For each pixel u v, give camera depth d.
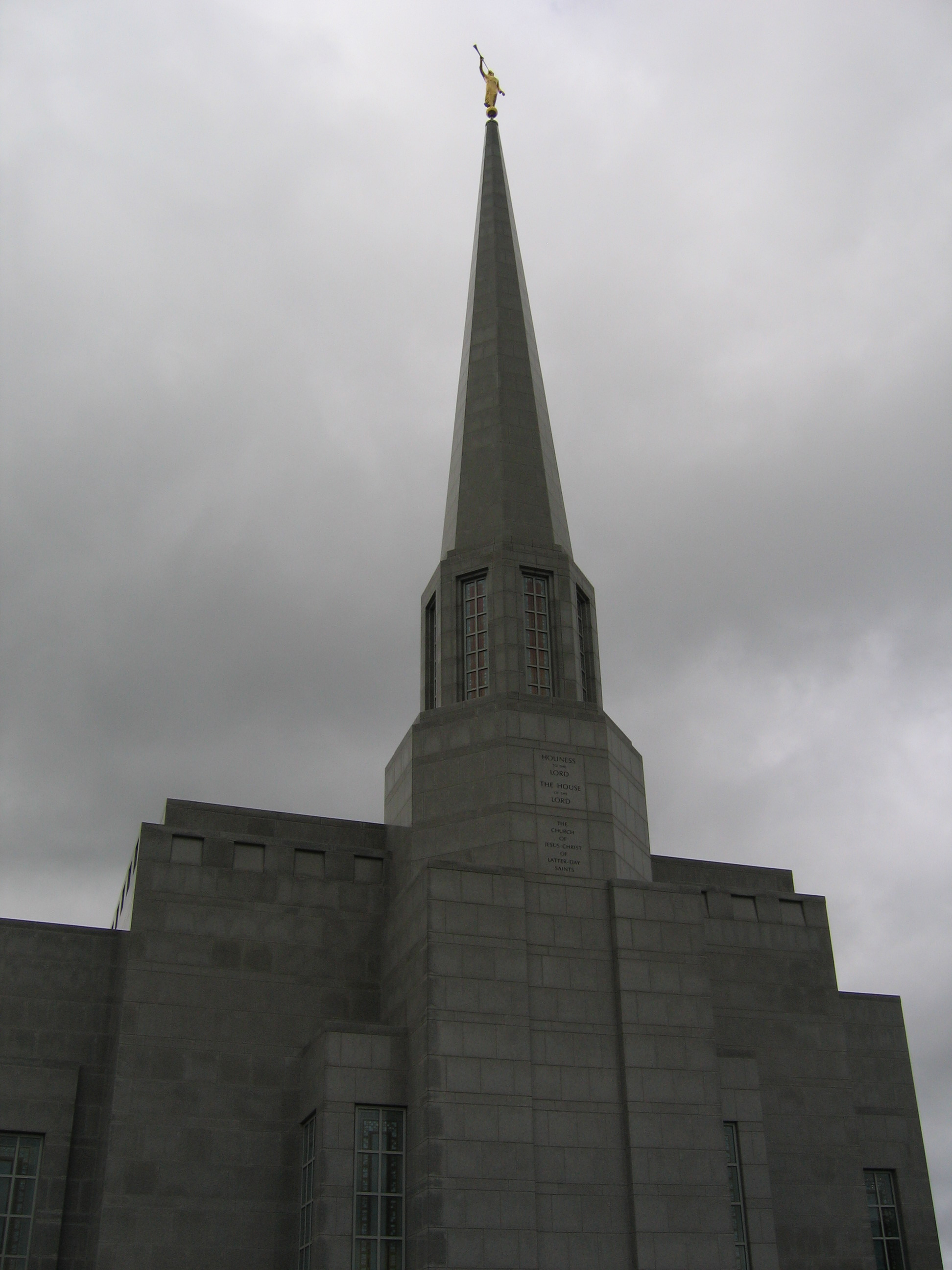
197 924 36.78
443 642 41.06
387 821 41.38
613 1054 33.72
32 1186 33.12
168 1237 32.50
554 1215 31.25
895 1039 43.31
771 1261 33.97
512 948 33.88
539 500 43.53
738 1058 36.59
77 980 36.16
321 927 38.09
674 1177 32.44
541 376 48.44
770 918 42.72
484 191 51.22
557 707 38.94
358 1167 31.55
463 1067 31.88
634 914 35.66
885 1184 40.97
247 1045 35.69
